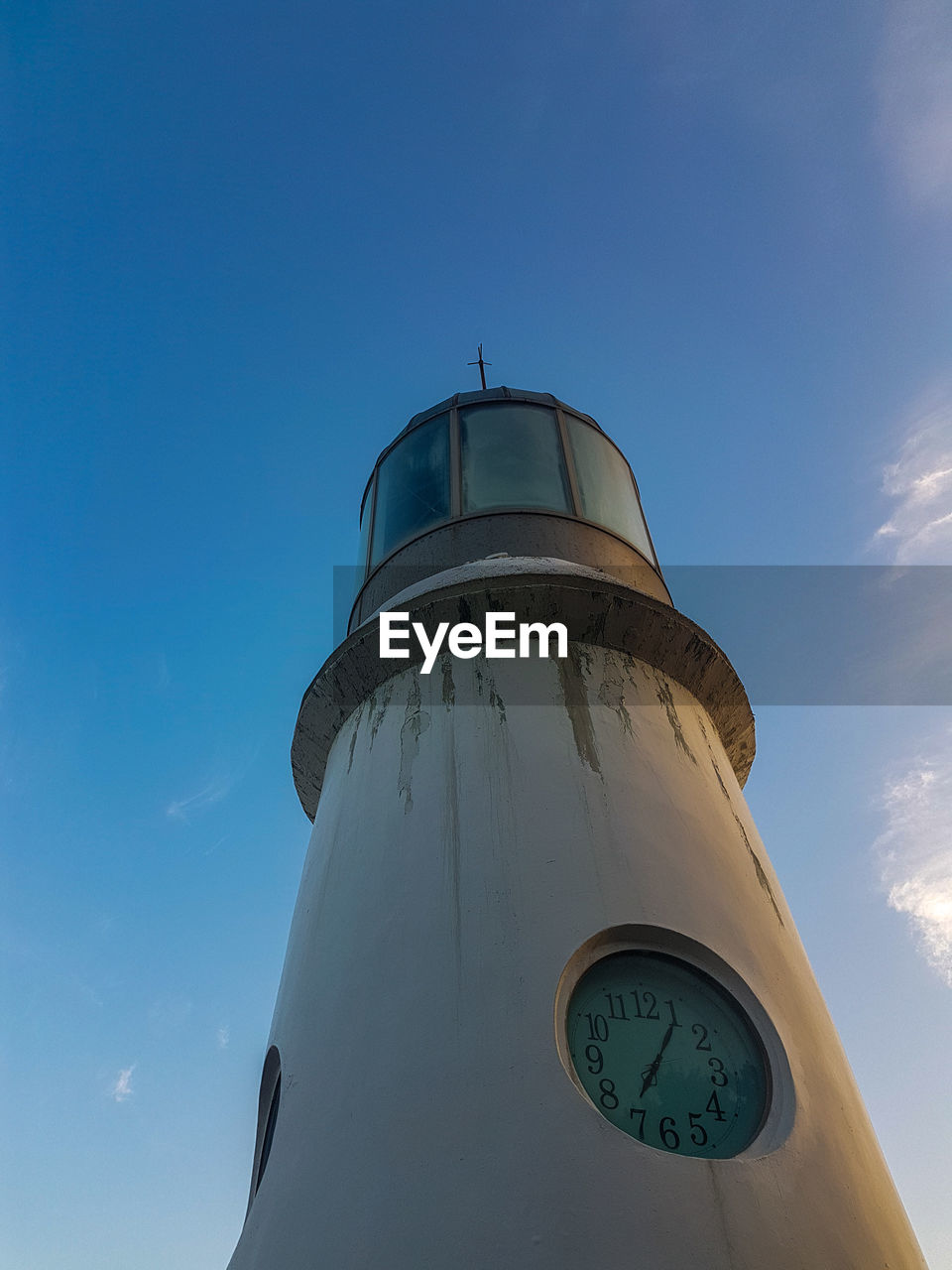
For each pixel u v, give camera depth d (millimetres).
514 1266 4285
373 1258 4512
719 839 6773
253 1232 5117
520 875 5945
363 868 6527
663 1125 5027
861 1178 5105
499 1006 5289
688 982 5688
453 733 7059
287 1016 6258
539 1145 4668
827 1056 5766
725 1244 4387
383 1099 5121
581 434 11133
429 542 9492
